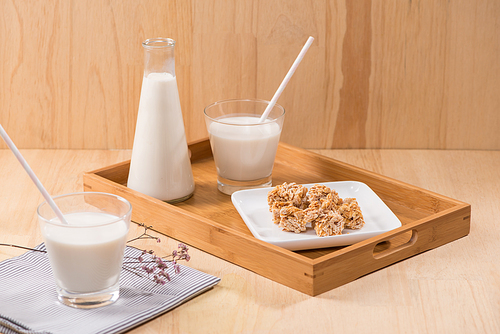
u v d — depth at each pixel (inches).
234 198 60.7
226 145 61.9
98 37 71.6
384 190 63.3
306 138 73.8
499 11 70.7
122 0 70.9
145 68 61.2
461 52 71.7
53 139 73.7
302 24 71.5
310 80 72.6
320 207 57.6
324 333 51.7
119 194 61.4
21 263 55.5
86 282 51.9
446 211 58.6
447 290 54.7
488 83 72.1
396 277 55.7
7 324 50.8
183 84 73.0
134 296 53.2
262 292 54.4
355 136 73.7
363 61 72.0
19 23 71.2
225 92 73.1
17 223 60.7
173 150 61.3
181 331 51.6
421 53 71.7
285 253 54.5
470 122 73.0
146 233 59.8
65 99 72.9
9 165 69.7
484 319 52.7
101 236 51.4
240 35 71.8
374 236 56.8
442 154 72.7
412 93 72.6
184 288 53.9
